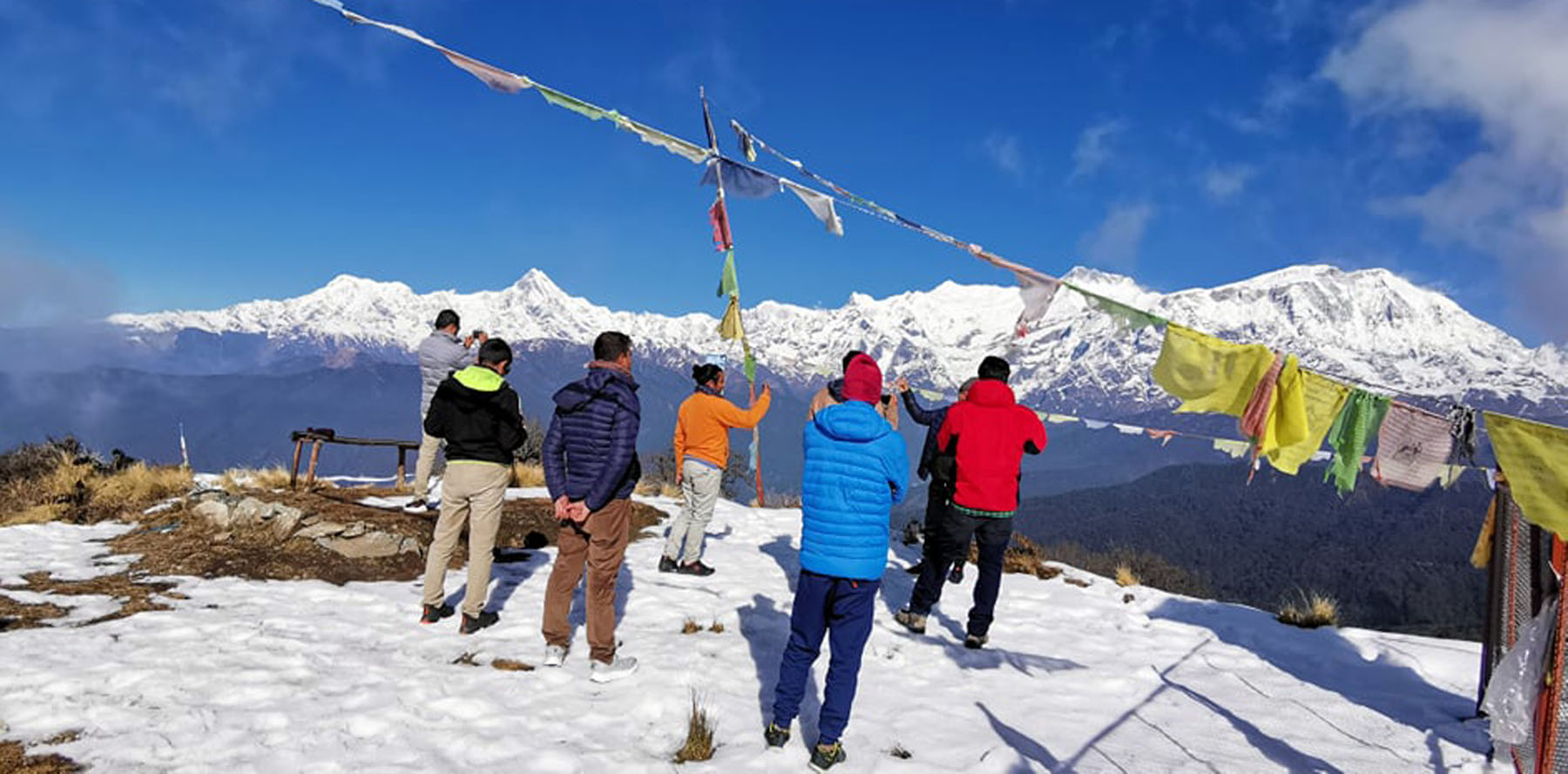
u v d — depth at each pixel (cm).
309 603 612
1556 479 371
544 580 727
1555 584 419
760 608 670
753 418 761
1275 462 411
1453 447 411
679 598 688
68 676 423
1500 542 495
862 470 399
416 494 888
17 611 538
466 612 557
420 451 884
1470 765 443
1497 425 389
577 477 474
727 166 461
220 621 545
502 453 564
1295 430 402
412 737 391
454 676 473
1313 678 595
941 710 482
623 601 673
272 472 1073
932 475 691
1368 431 407
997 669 571
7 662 440
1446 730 491
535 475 1270
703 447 769
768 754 400
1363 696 558
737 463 2672
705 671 507
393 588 671
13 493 960
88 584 618
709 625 618
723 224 617
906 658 579
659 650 544
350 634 545
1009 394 601
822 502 402
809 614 403
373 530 748
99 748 354
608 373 481
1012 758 418
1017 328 474
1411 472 412
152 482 970
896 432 413
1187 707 522
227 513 768
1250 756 446
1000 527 598
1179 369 428
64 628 511
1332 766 438
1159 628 723
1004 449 590
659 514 1120
